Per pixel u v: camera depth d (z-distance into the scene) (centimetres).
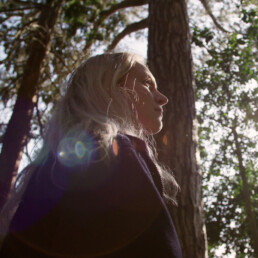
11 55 1052
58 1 1151
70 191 85
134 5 1109
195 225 438
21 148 964
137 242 81
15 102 1028
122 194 84
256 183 2064
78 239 80
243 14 1060
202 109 1694
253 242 1911
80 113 104
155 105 126
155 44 596
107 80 119
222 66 1278
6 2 1113
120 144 93
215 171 2006
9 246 92
